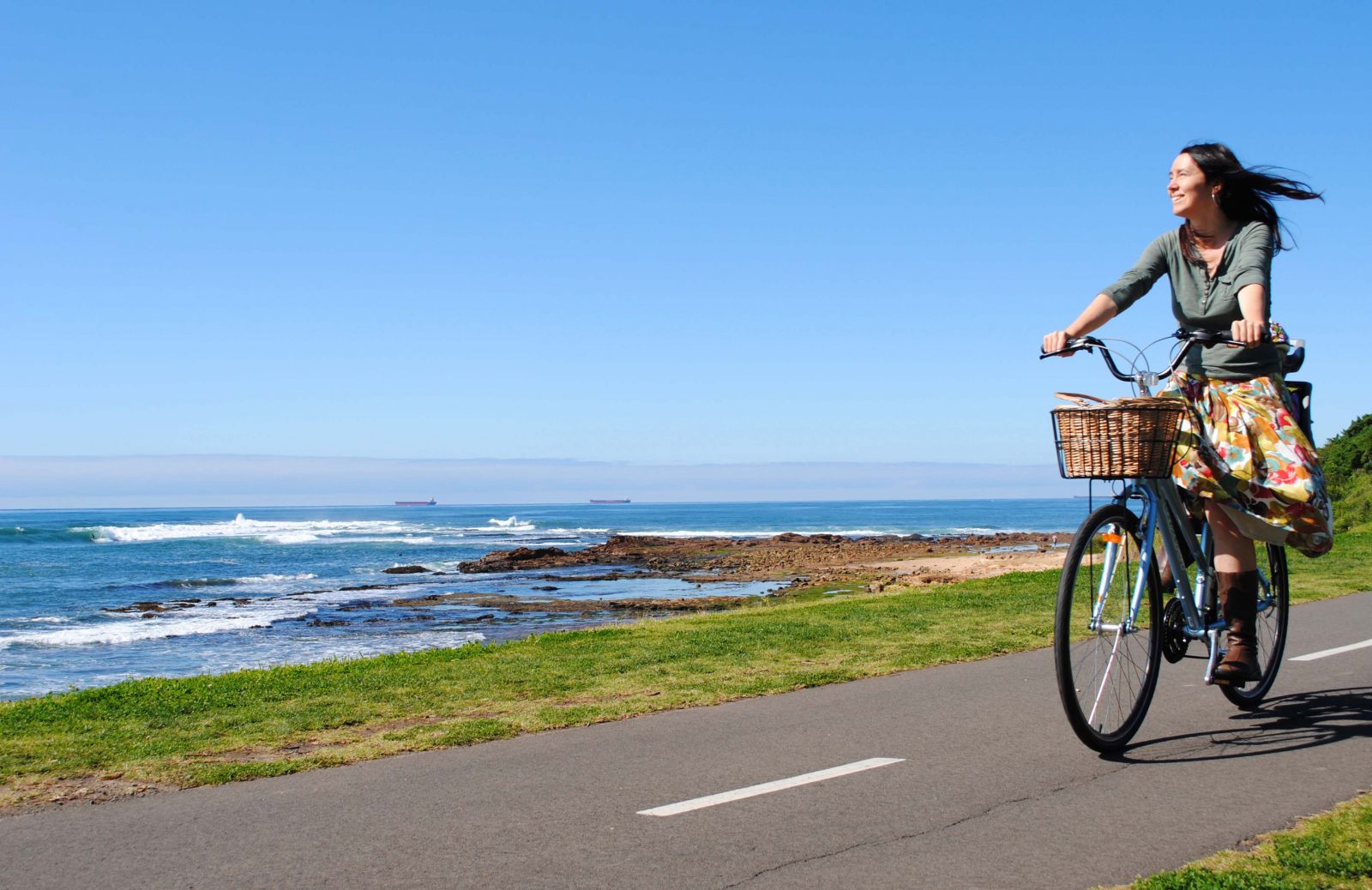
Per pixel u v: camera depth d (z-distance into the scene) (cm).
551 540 7638
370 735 574
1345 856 315
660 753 495
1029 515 15975
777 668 743
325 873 343
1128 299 476
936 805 393
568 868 340
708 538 6525
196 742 561
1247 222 458
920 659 756
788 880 323
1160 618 484
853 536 6788
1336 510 2325
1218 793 394
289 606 2820
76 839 388
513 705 643
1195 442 454
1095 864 326
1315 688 585
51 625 2445
